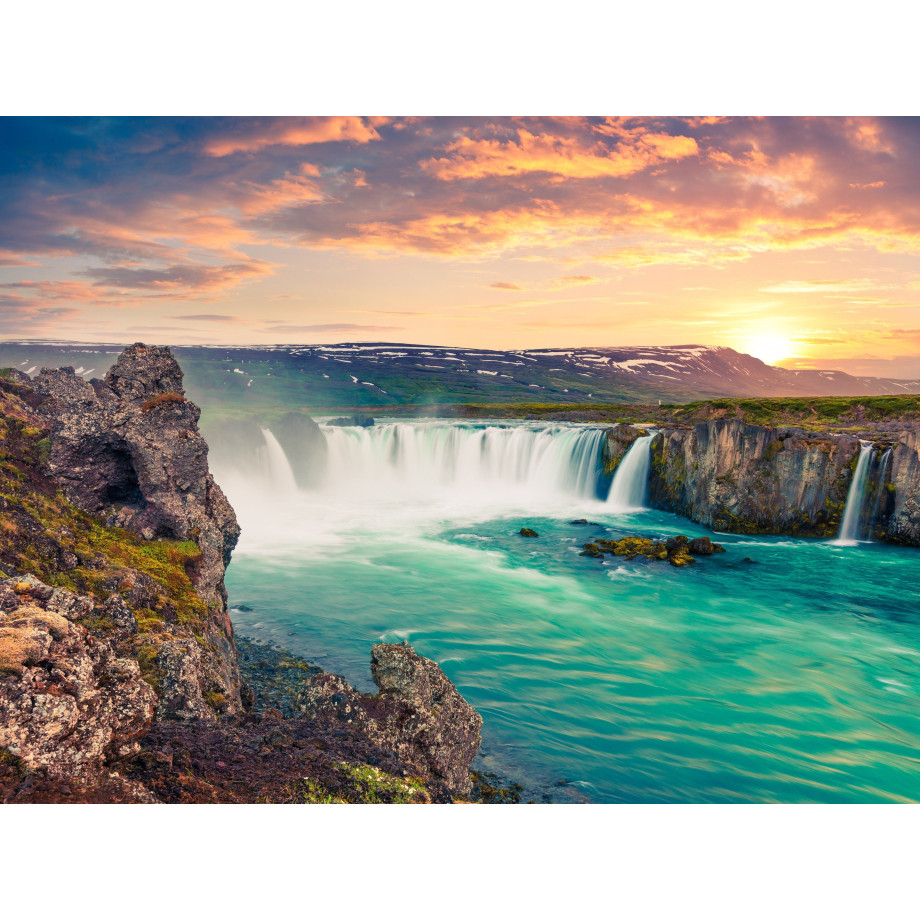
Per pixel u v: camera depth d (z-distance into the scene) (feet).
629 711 86.28
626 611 126.41
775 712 87.40
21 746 25.89
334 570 146.82
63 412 71.15
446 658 101.30
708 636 114.93
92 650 31.04
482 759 72.43
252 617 114.42
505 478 264.11
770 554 168.35
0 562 50.39
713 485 195.52
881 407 251.60
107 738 28.73
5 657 26.76
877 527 181.37
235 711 51.78
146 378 80.38
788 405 270.67
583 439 245.65
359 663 95.40
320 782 36.45
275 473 233.96
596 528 195.72
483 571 149.79
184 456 75.00
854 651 109.29
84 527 65.82
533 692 90.89
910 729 83.87
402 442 276.00
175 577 64.80
